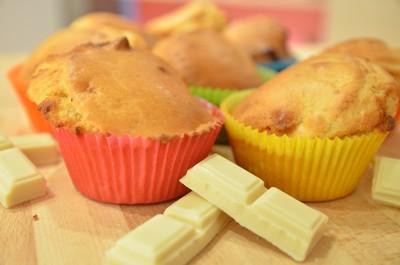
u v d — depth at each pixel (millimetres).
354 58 223
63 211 199
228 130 230
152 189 203
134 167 195
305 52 468
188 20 391
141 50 228
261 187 189
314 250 180
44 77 209
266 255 177
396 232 193
